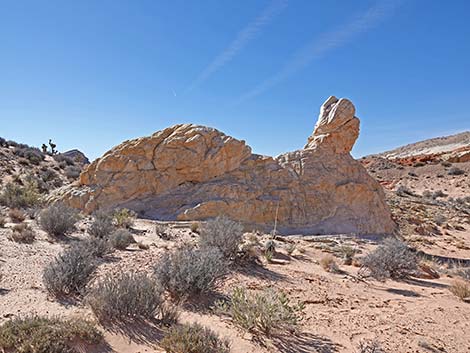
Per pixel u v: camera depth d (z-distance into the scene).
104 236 10.95
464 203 39.69
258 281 8.06
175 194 17.47
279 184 18.66
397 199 36.03
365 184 20.00
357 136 21.75
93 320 4.69
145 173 17.70
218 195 17.16
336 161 20.38
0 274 6.39
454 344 5.34
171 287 6.18
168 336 4.23
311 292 7.64
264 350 4.46
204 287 6.32
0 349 3.56
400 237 19.36
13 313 4.87
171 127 19.33
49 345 3.63
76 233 11.89
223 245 9.45
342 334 5.34
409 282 10.03
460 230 25.41
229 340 4.54
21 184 25.42
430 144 106.94
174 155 18.03
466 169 55.75
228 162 18.67
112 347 4.10
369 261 10.51
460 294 8.39
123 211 14.48
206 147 18.59
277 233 16.47
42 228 11.38
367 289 8.55
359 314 6.44
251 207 17.02
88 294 5.20
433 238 21.12
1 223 11.55
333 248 14.05
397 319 6.32
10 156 33.25
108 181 17.41
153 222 15.08
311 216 17.92
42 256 8.52
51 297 5.73
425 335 5.61
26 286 6.22
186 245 10.48
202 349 3.95
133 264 8.41
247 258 9.83
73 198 17.00
